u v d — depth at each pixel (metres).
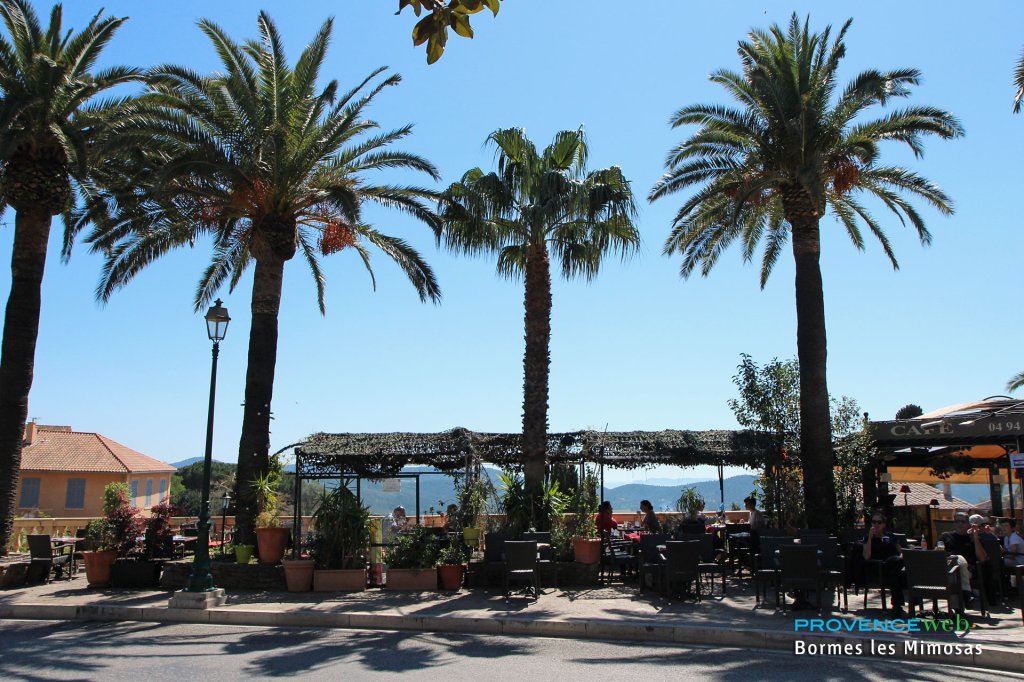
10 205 16.81
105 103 17.08
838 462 17.89
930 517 19.61
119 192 17.09
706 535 14.44
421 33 3.23
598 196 17.23
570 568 15.39
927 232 19.05
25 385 16.28
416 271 20.11
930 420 17.20
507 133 18.36
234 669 9.07
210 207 17.70
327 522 15.13
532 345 17.56
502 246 19.20
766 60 17.70
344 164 18.00
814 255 17.53
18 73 16.16
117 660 9.58
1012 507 18.28
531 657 9.77
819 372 17.09
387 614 12.15
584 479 18.19
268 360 17.05
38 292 16.58
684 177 19.06
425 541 15.10
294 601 13.55
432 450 17.72
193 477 57.34
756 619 11.42
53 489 38.91
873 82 16.31
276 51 17.00
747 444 18.94
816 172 16.31
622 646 10.47
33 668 9.08
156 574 15.43
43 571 16.08
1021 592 11.03
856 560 13.84
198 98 16.95
